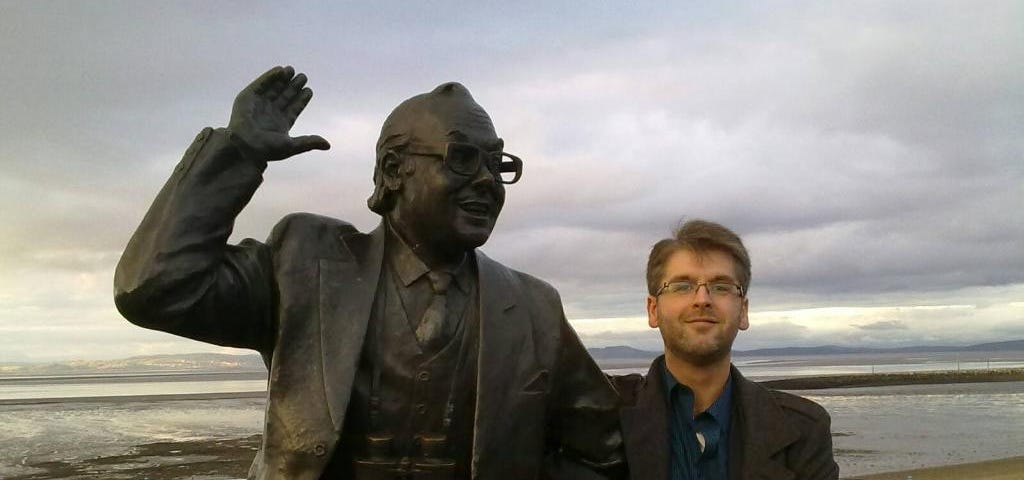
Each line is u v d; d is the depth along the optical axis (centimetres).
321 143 270
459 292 281
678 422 343
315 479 249
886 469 1678
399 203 277
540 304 297
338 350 260
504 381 273
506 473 271
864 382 5819
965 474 1578
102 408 3750
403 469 261
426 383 264
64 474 1697
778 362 15538
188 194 250
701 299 329
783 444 327
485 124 275
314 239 277
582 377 301
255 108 263
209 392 5581
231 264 265
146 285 239
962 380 6081
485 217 271
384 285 276
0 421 3020
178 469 1752
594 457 311
